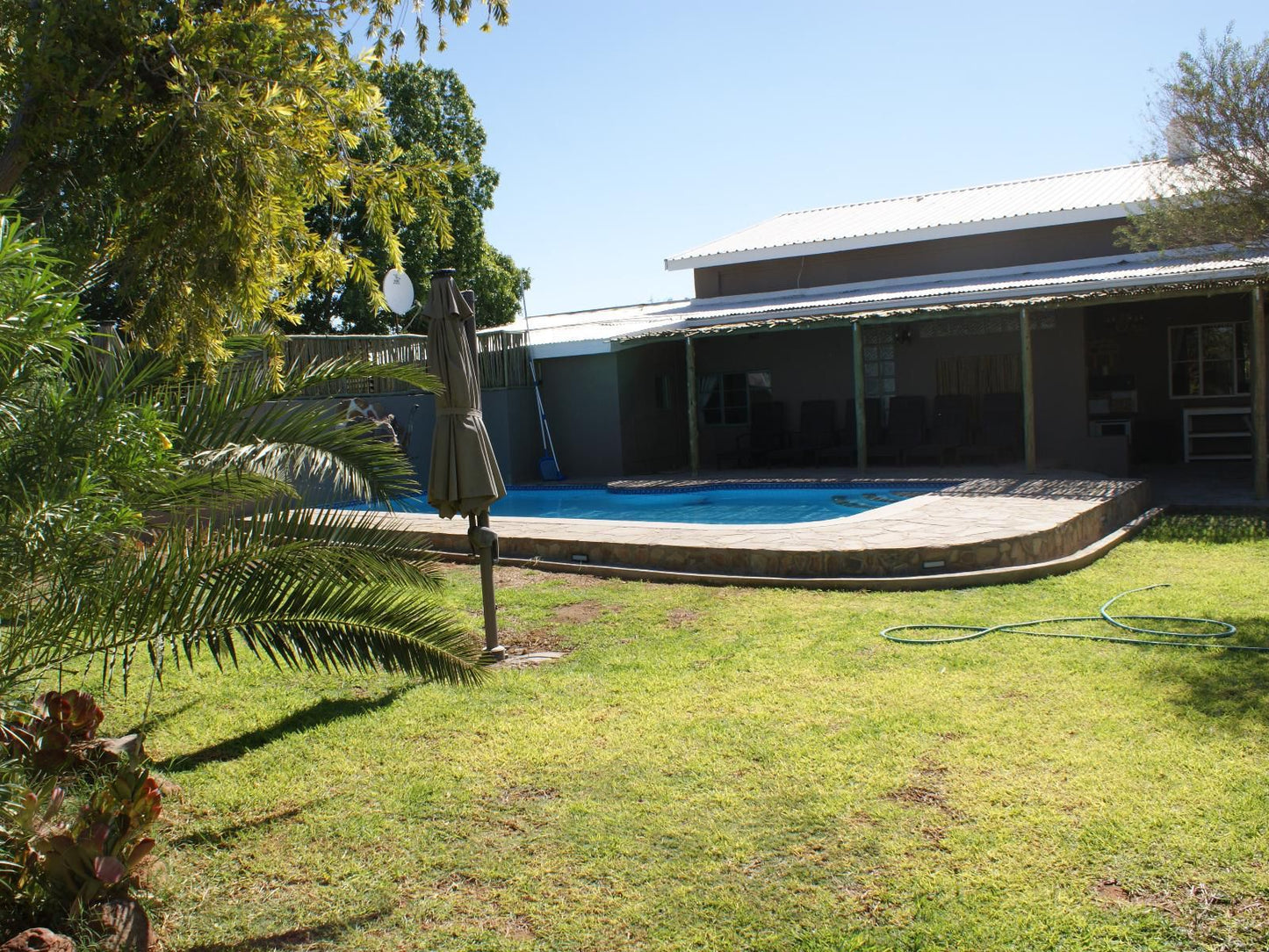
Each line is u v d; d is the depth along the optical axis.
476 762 5.26
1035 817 4.25
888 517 10.84
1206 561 9.39
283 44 7.20
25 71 6.28
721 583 9.27
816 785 4.71
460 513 7.27
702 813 4.51
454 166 8.23
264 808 4.83
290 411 5.00
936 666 6.41
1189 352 18.02
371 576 4.96
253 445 4.69
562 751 5.34
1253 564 9.13
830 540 9.55
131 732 5.89
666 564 9.84
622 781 4.92
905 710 5.62
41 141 6.35
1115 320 18.56
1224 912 3.49
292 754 5.52
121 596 3.84
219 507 4.38
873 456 18.67
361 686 6.71
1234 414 17.39
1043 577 8.95
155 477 3.89
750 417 20.94
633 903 3.82
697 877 3.97
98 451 3.77
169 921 3.86
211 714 6.23
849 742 5.21
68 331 3.71
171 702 6.50
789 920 3.64
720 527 10.87
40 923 3.54
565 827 4.46
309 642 4.57
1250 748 4.80
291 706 6.35
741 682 6.31
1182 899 3.58
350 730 5.86
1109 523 11.26
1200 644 6.58
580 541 10.47
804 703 5.84
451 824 4.57
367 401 17.16
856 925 3.58
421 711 6.12
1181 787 4.43
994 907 3.62
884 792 4.60
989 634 7.10
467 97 28.45
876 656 6.70
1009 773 4.70
